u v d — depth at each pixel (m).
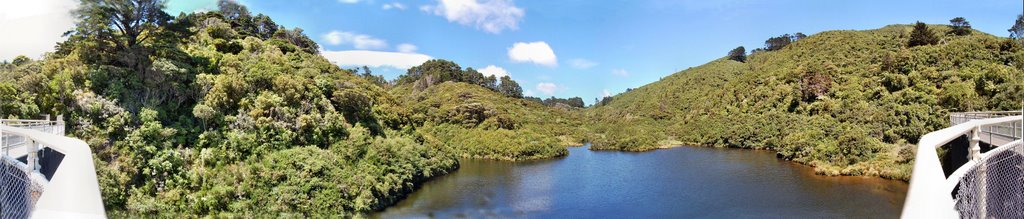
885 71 73.25
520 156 76.81
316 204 38.50
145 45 45.38
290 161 40.56
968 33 90.56
